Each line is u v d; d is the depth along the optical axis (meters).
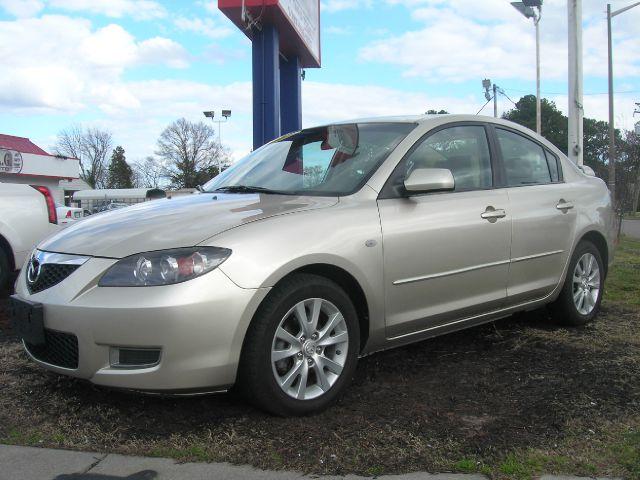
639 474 2.56
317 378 3.24
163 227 3.18
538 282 4.55
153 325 2.80
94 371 2.93
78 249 3.17
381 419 3.15
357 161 3.87
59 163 42.91
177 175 80.31
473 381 3.71
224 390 3.00
